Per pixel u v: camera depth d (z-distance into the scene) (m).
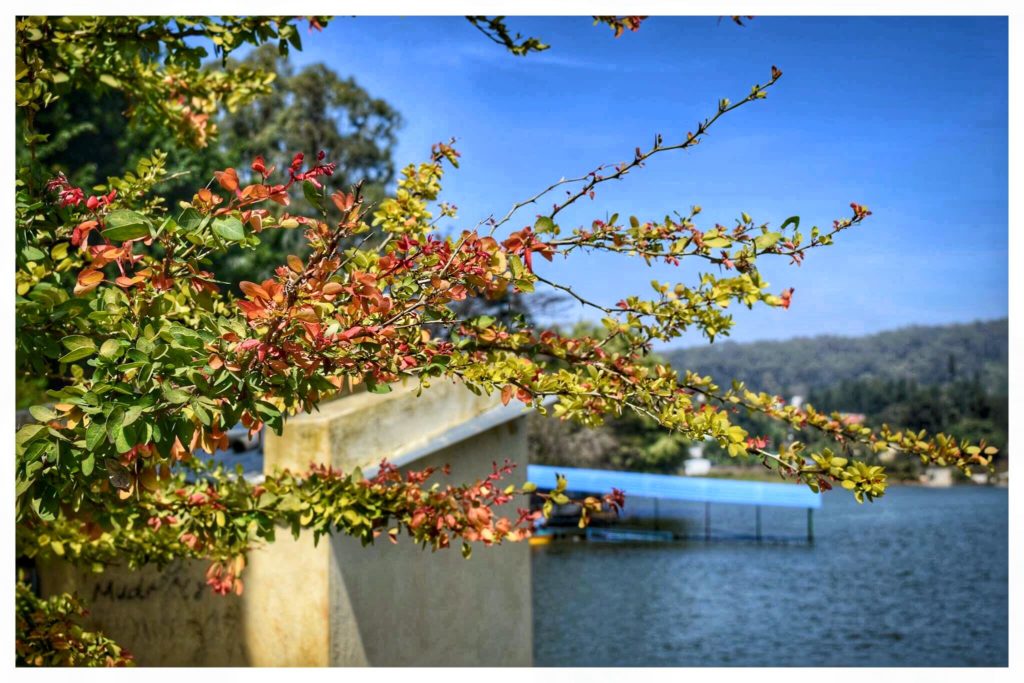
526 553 8.05
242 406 2.57
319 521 4.02
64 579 7.11
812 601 21.17
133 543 4.73
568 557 25.94
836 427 3.37
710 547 28.55
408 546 6.70
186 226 2.47
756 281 3.26
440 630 6.96
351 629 6.18
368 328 2.62
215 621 6.50
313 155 36.28
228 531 4.09
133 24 4.55
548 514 3.70
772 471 3.00
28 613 4.27
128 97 5.50
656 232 2.96
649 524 33.34
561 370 3.22
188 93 5.87
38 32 4.02
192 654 6.57
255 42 4.71
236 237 2.42
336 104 37.38
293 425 5.98
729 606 20.25
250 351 2.48
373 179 38.38
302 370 2.68
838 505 46.94
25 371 3.75
